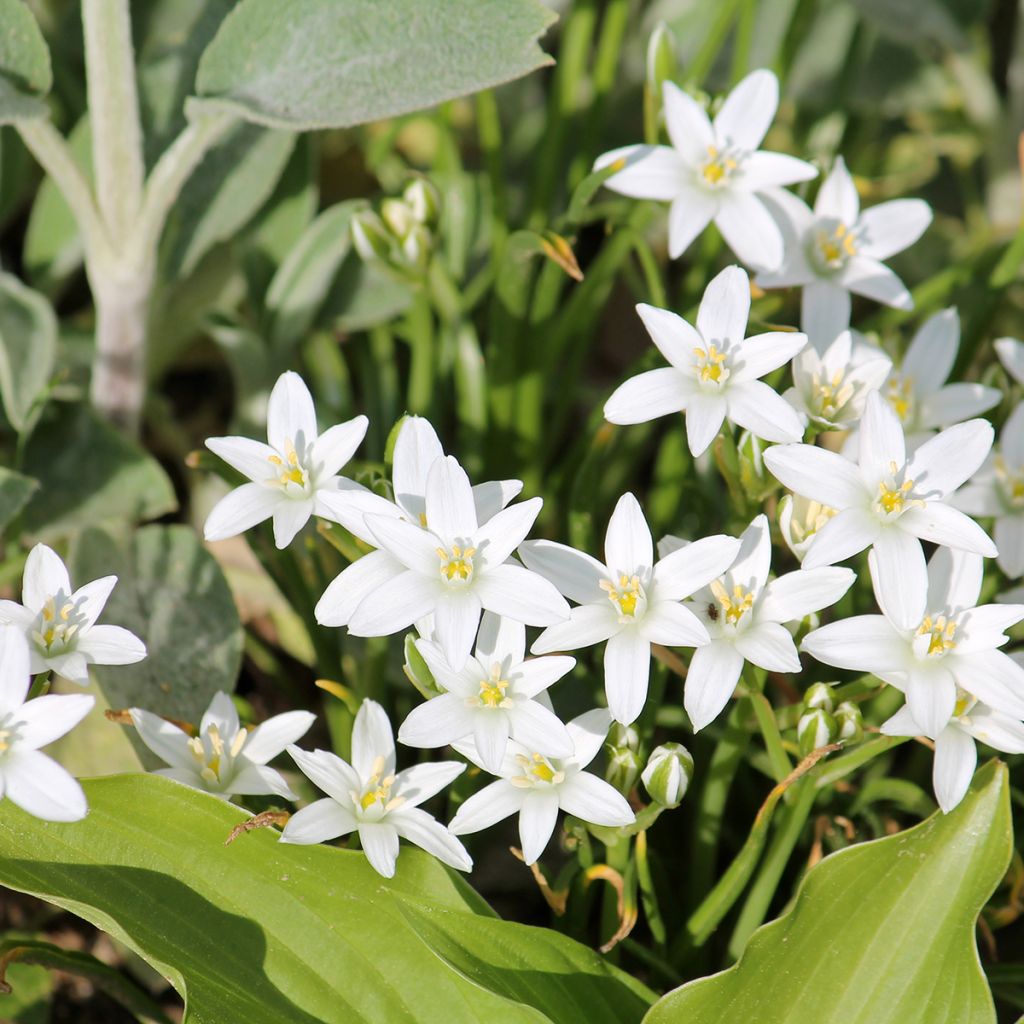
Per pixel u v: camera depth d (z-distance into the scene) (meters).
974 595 0.52
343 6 0.58
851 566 0.59
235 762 0.54
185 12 0.68
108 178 0.61
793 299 0.65
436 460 0.51
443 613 0.50
